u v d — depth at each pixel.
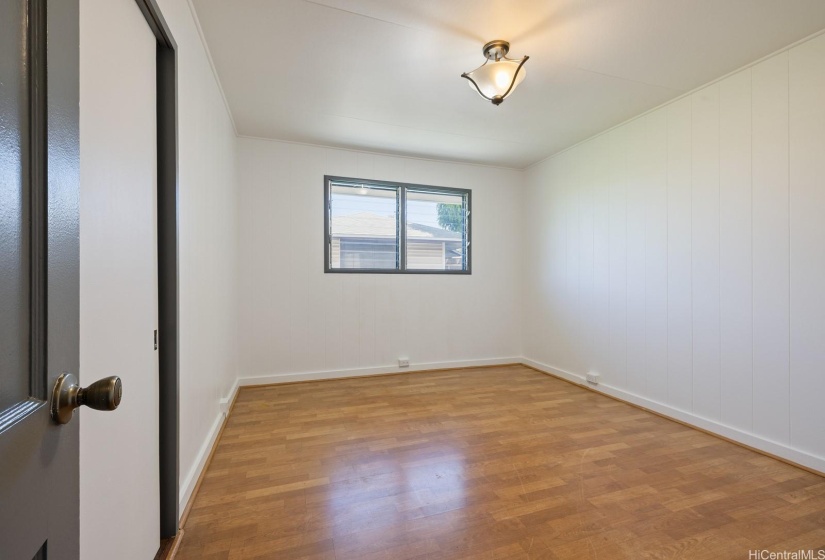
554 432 2.60
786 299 2.20
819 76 2.06
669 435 2.55
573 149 3.92
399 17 1.97
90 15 0.90
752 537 1.53
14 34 0.44
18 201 0.44
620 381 3.34
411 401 3.26
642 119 3.13
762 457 2.23
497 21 2.00
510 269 4.75
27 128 0.46
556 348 4.16
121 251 1.08
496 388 3.69
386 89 2.74
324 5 1.88
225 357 2.86
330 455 2.23
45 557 0.48
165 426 1.46
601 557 1.42
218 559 1.39
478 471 2.05
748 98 2.39
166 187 1.47
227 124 3.00
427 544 1.48
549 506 1.73
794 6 1.85
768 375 2.28
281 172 3.81
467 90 2.75
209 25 2.01
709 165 2.62
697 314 2.69
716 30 2.04
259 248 3.74
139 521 1.21
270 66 2.43
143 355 1.26
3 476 0.40
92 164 0.91
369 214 4.19
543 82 2.62
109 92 1.01
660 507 1.73
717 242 2.57
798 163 2.14
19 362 0.44
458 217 4.57
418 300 4.34
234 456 2.21
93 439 0.91
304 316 3.88
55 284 0.50
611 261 3.45
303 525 1.59
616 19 1.97
